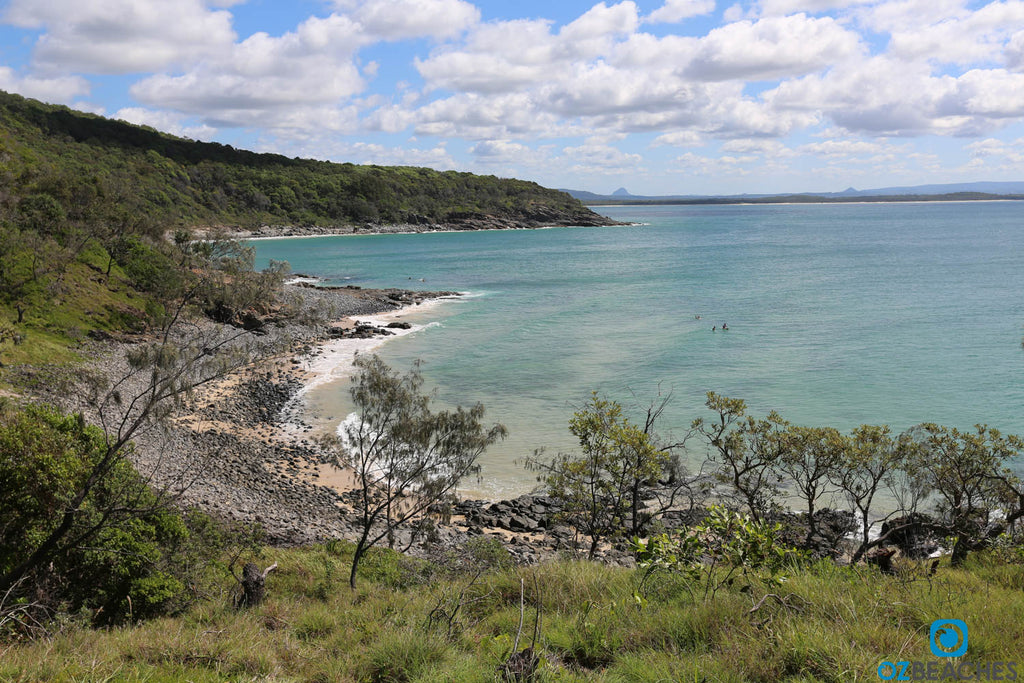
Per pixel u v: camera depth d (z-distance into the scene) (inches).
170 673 274.5
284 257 6289.4
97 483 523.8
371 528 1076.5
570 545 987.9
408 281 4581.7
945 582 381.4
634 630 310.7
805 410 1646.2
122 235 2714.1
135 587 503.8
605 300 3644.2
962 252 6028.5
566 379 1998.0
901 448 719.1
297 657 315.3
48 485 471.5
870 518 986.7
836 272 4726.9
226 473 1251.2
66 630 385.7
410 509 1154.7
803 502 1086.4
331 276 4872.0
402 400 868.0
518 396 1828.2
